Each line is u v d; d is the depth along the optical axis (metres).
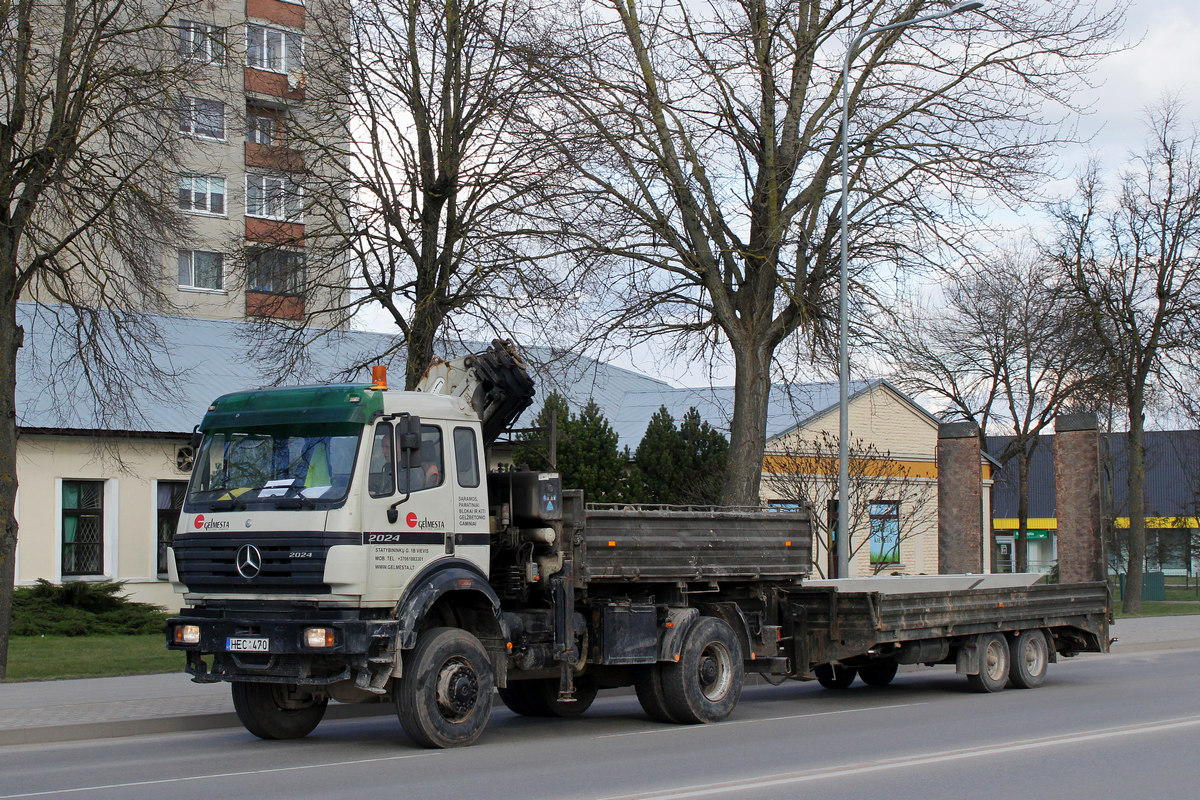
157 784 9.24
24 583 26.59
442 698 11.19
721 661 13.57
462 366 12.71
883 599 14.59
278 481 11.06
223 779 9.47
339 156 20.38
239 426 11.48
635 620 12.79
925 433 40.25
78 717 12.93
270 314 21.02
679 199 20.42
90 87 17.64
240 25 20.94
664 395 41.72
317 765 10.23
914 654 15.59
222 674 11.16
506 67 19.59
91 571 28.02
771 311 20.98
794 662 15.07
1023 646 17.17
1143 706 14.47
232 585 11.05
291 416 11.23
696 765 10.06
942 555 23.14
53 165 17.50
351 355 34.38
